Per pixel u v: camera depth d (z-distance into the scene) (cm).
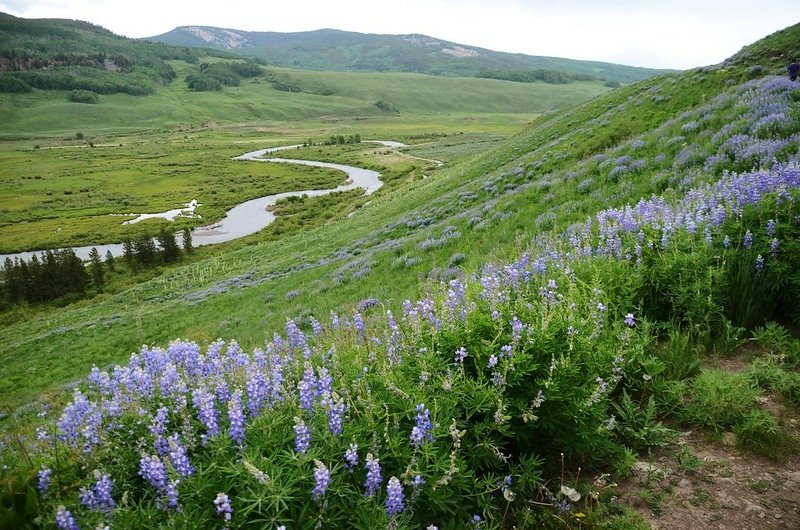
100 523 340
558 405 486
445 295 760
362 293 1941
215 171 15012
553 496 448
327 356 617
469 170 5347
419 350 534
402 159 14412
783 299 668
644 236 834
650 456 483
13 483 394
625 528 397
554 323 546
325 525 361
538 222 1698
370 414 424
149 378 530
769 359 575
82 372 2838
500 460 457
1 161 18675
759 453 469
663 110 3744
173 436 430
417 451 401
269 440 411
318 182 12331
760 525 392
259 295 3081
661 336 685
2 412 2094
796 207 724
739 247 718
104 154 19962
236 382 554
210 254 7469
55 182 14375
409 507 378
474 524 405
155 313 3616
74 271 6881
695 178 1398
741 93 2408
